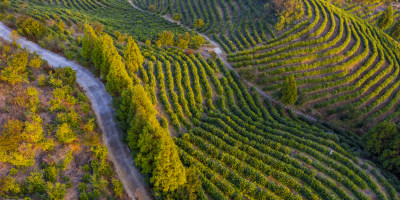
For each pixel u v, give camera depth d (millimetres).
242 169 39062
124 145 42531
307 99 61000
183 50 74312
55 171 32438
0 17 71000
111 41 54531
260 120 53469
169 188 32688
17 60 46031
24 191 29203
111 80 46281
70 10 94688
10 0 90812
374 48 76125
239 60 71750
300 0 86812
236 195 35312
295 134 50062
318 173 40031
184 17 102250
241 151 42219
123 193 35469
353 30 81438
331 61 69375
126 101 40719
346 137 53375
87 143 36625
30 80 47188
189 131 46188
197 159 40438
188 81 59969
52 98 43750
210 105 55250
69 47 63469
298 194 36781
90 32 54844
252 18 89750
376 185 38156
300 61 69125
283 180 37906
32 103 39281
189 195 32500
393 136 43906
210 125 48250
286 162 41719
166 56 68750
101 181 33125
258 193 35656
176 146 40750
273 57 69688
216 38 83000
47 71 52500
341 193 36688
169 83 58250
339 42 75938
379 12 106312
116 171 38500
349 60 70000
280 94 60094
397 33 87562
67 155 34875
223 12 98375
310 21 81438
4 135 30344
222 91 59875
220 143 43469
